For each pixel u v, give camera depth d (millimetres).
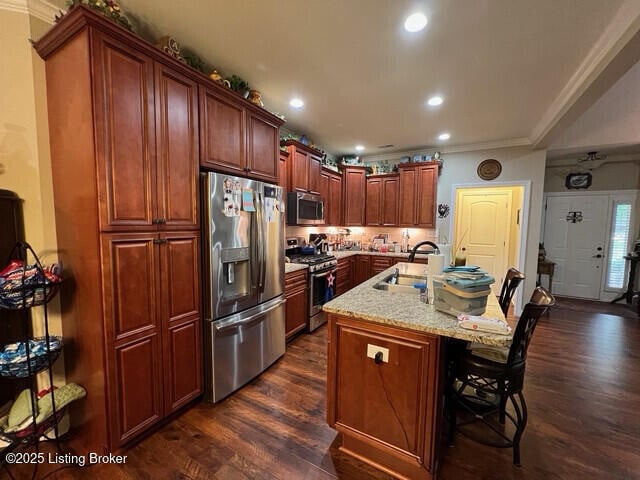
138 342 1655
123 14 1784
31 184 1673
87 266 1542
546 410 2045
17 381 1750
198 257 2002
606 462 1600
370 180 5180
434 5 1690
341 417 1629
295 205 3641
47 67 1635
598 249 5215
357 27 1894
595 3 1658
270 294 2600
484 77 2504
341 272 4430
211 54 2211
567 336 3412
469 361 1611
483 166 4582
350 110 3262
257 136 2486
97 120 1423
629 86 3771
